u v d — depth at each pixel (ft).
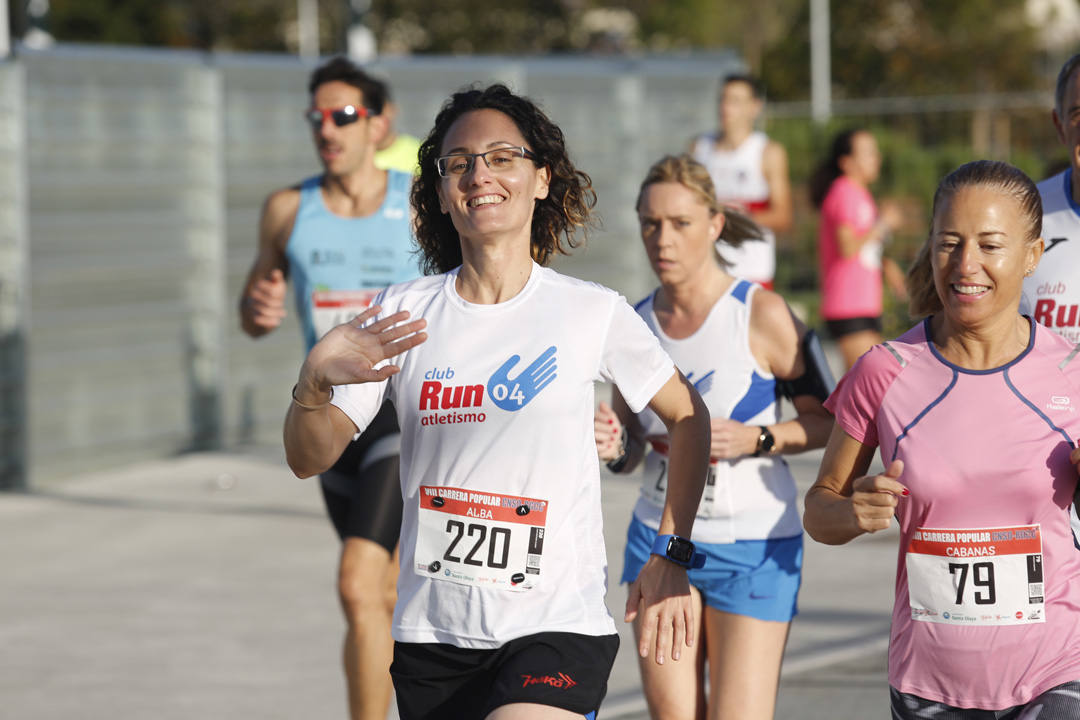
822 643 60.03
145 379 106.63
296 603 67.87
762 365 41.86
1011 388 31.14
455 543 30.68
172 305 108.68
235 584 71.56
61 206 99.30
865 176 98.73
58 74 98.73
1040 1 360.69
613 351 31.14
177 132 108.47
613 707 52.24
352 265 52.24
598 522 31.24
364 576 46.29
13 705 53.47
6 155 95.40
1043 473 30.78
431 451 30.89
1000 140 154.71
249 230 114.01
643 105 144.46
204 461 106.63
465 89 33.14
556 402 30.40
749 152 97.91
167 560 76.74
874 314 99.04
